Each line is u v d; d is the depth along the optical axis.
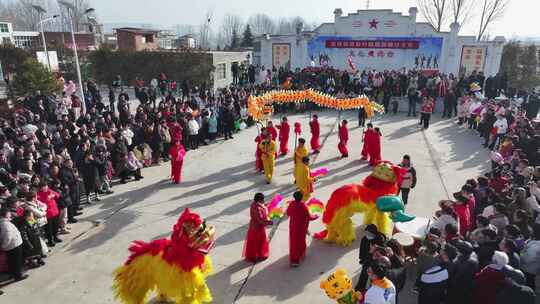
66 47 36.69
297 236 8.45
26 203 8.55
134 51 31.61
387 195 9.02
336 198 9.35
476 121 20.14
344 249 9.31
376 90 25.23
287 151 16.95
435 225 7.85
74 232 10.14
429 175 14.18
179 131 15.70
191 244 6.81
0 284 8.05
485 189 9.17
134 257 7.10
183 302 6.98
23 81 22.22
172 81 31.06
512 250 6.63
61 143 13.51
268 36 30.94
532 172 10.18
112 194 12.50
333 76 26.41
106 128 14.49
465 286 6.28
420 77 25.14
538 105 20.58
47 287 7.99
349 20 29.39
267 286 7.98
